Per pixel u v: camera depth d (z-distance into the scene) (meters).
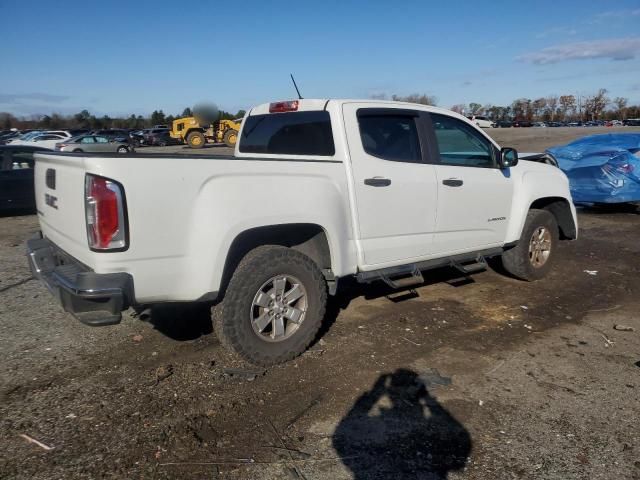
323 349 4.34
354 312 5.21
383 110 4.70
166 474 2.79
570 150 10.62
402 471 2.82
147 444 3.04
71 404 3.47
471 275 6.52
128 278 3.26
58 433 3.14
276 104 4.95
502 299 5.61
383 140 4.66
